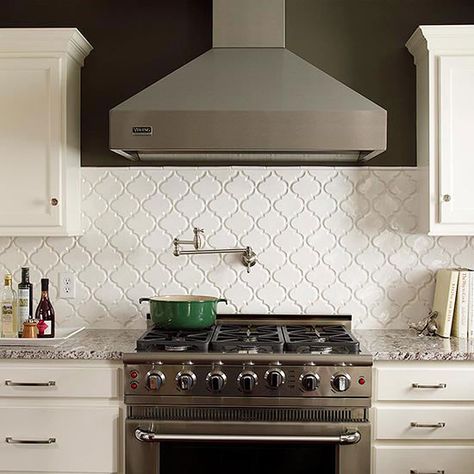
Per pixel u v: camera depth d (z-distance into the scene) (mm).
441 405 2875
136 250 3529
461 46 3180
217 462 2826
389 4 3541
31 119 3199
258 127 2848
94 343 3086
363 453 2795
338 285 3510
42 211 3203
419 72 3438
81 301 3539
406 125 3525
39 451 2889
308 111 2848
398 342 3119
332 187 3512
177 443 2826
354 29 3547
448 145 3191
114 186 3527
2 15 3553
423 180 3371
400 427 2857
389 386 2867
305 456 2824
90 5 3561
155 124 2865
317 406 2787
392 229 3510
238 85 3000
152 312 3203
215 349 2891
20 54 3197
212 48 3229
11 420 2891
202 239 3459
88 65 3543
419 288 3512
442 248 3510
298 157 3434
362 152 3291
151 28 3547
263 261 3516
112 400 2889
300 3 3549
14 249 3537
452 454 2861
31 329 3148
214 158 3459
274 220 3510
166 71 3543
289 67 3105
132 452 2820
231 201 3510
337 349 2895
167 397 2801
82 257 3533
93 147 3535
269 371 2768
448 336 3252
